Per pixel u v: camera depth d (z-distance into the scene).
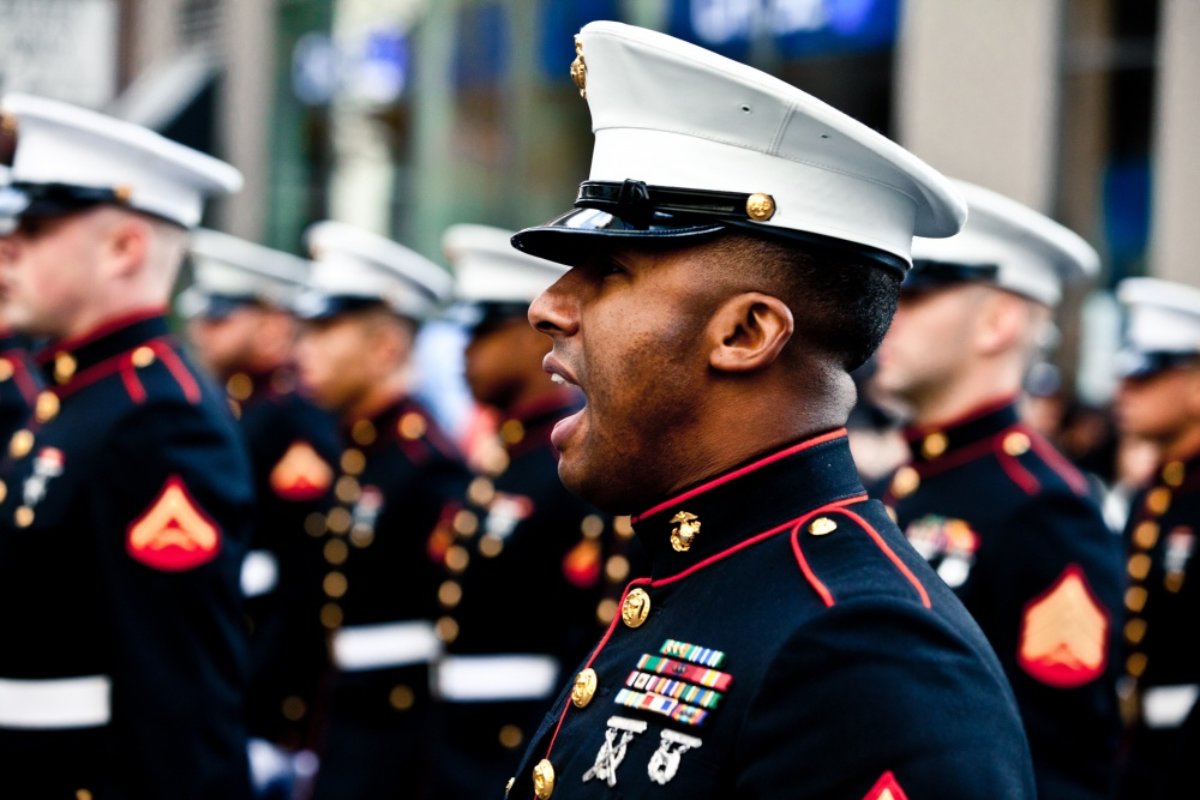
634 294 2.13
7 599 4.11
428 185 13.49
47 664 4.07
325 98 14.41
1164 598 5.46
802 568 2.05
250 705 7.45
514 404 5.75
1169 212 8.96
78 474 4.12
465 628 5.50
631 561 4.83
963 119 9.58
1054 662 3.87
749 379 2.13
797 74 10.39
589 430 2.20
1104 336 9.27
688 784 1.96
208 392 4.43
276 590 7.71
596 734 2.10
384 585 6.67
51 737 4.06
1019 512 4.04
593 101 2.21
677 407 2.14
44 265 4.36
